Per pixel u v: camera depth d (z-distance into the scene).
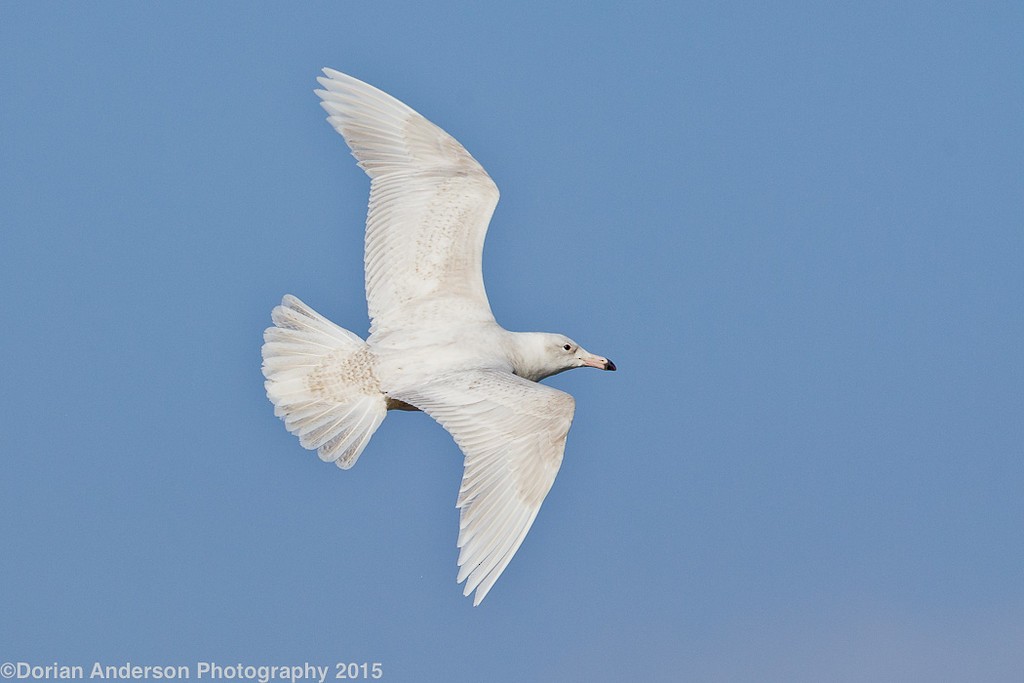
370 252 15.12
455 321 14.11
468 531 11.86
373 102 15.98
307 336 13.72
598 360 15.07
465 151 15.71
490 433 12.28
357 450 13.04
